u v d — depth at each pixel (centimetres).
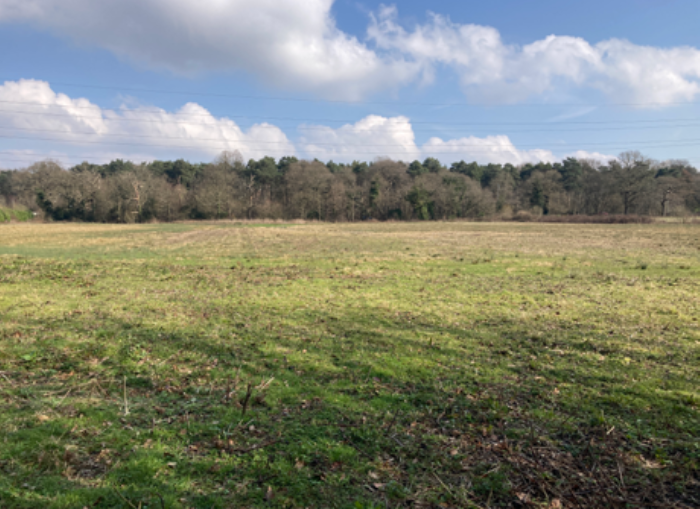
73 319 987
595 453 475
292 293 1350
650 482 425
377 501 394
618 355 780
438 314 1081
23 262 1947
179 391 625
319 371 705
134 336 865
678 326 958
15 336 843
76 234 4659
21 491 385
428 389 643
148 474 421
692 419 542
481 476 434
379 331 930
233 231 5222
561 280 1603
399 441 498
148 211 8506
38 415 529
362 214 9650
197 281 1585
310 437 502
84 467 431
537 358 771
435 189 9244
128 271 1812
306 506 384
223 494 396
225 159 9981
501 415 558
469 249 2870
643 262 2091
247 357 764
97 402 576
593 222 7150
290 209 9312
